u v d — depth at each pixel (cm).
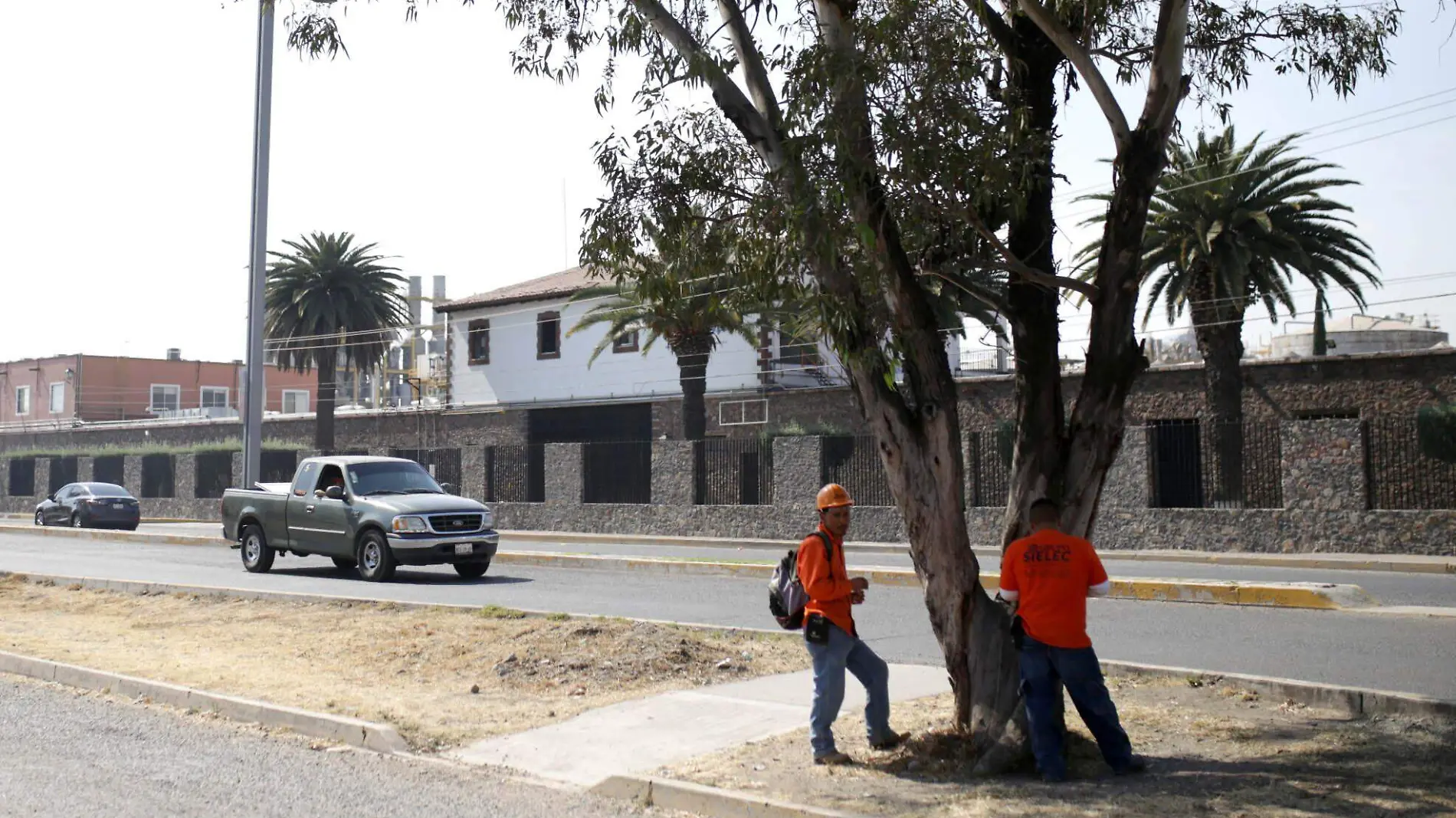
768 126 754
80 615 1486
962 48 731
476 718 873
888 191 717
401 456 3994
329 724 844
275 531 2078
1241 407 2812
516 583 1875
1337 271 2695
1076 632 669
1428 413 2206
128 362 6881
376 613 1402
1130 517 2491
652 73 875
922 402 714
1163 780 659
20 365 7031
